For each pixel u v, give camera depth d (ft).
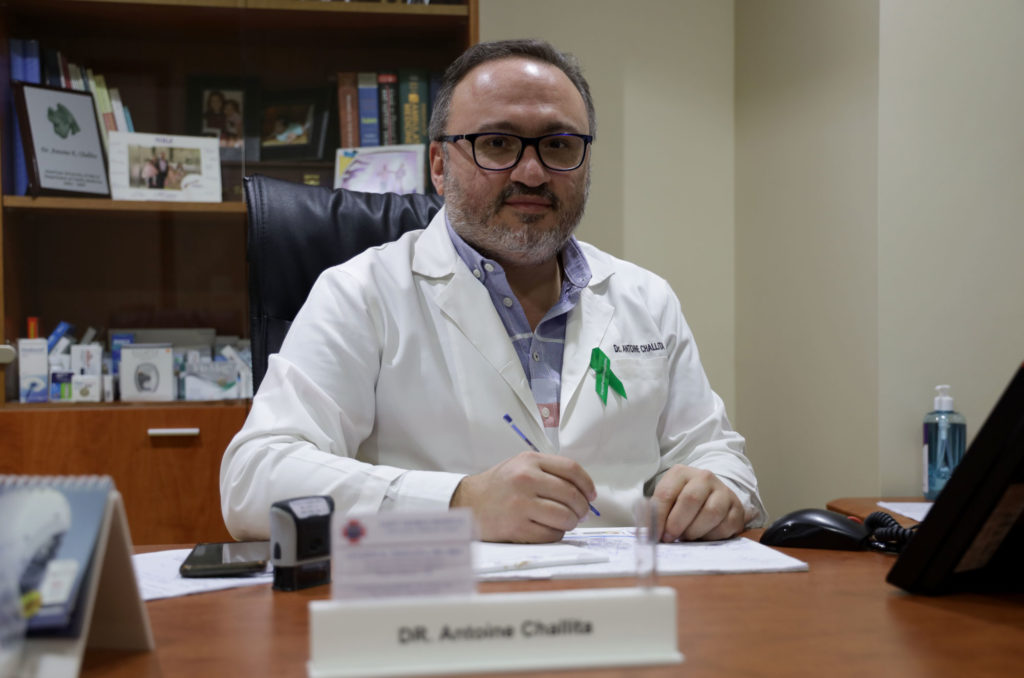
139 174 8.23
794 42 8.39
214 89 8.43
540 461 3.42
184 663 2.01
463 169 4.71
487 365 4.55
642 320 4.99
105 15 8.20
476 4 8.29
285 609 2.50
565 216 4.74
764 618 2.35
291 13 8.24
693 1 9.58
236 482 3.90
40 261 8.02
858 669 1.92
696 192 9.58
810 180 8.13
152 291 8.25
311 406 4.21
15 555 1.87
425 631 1.88
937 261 7.08
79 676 1.92
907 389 7.05
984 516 2.47
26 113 7.95
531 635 1.91
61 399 7.89
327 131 8.53
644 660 1.94
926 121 7.08
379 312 4.60
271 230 5.13
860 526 3.44
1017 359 7.12
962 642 2.13
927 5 7.09
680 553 3.25
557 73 4.79
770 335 8.87
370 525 1.90
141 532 7.62
